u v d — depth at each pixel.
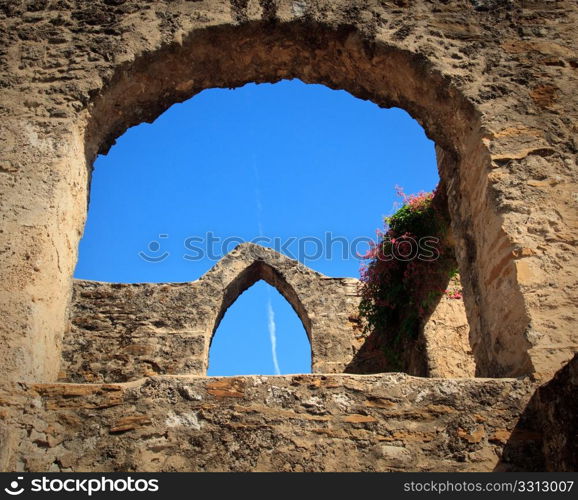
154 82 4.72
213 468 3.21
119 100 4.62
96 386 3.41
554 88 4.43
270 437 3.30
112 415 3.34
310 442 3.28
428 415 3.36
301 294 10.10
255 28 4.64
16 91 4.36
